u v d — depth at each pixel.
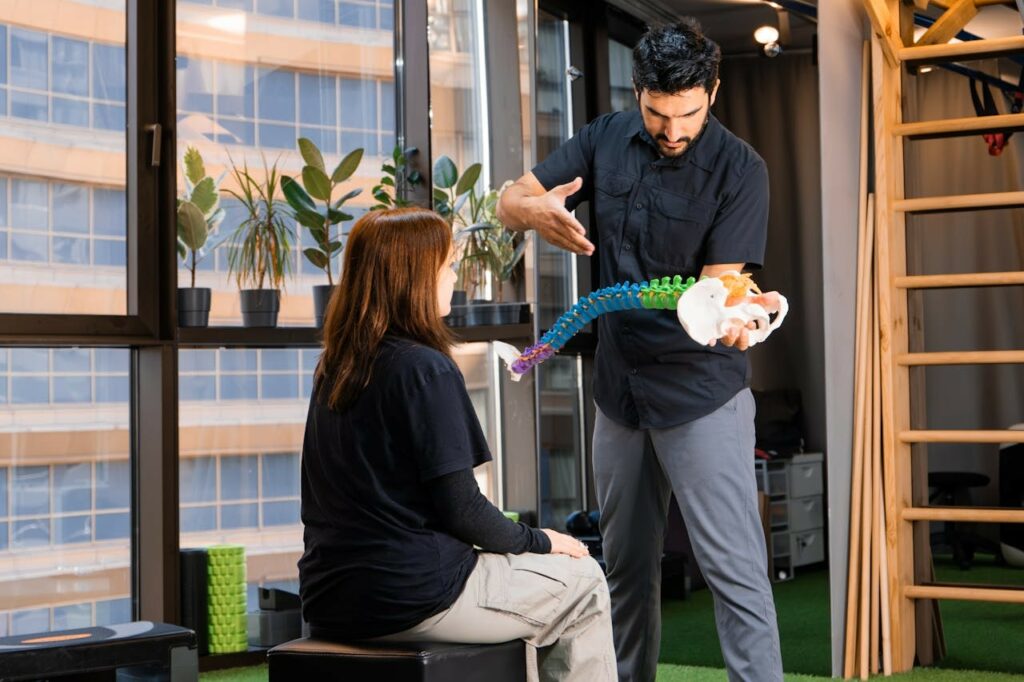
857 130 3.66
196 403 4.21
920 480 3.72
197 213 4.02
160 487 3.89
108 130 3.95
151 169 3.96
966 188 6.38
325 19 4.50
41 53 3.80
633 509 2.73
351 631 2.17
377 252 2.20
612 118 2.78
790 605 4.75
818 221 6.02
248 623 4.18
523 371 2.49
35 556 3.80
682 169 2.61
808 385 6.07
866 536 3.52
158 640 2.52
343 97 4.54
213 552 4.00
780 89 6.02
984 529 6.41
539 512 4.52
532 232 4.45
